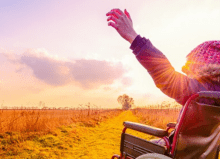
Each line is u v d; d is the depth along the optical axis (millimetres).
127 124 1892
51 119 9703
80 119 13688
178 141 1374
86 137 7949
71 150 5625
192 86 1262
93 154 5320
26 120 7660
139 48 1216
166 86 1255
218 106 1259
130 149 1854
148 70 1254
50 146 5785
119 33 1271
